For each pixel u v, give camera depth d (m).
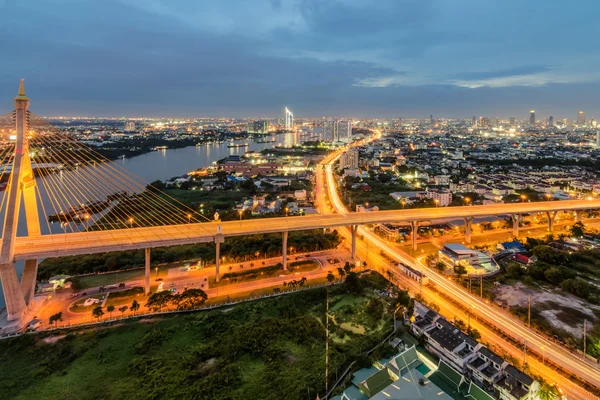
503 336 117.06
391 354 107.81
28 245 135.38
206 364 105.12
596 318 125.38
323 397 92.81
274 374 99.38
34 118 147.25
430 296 143.38
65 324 121.50
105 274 162.25
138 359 105.12
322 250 192.88
